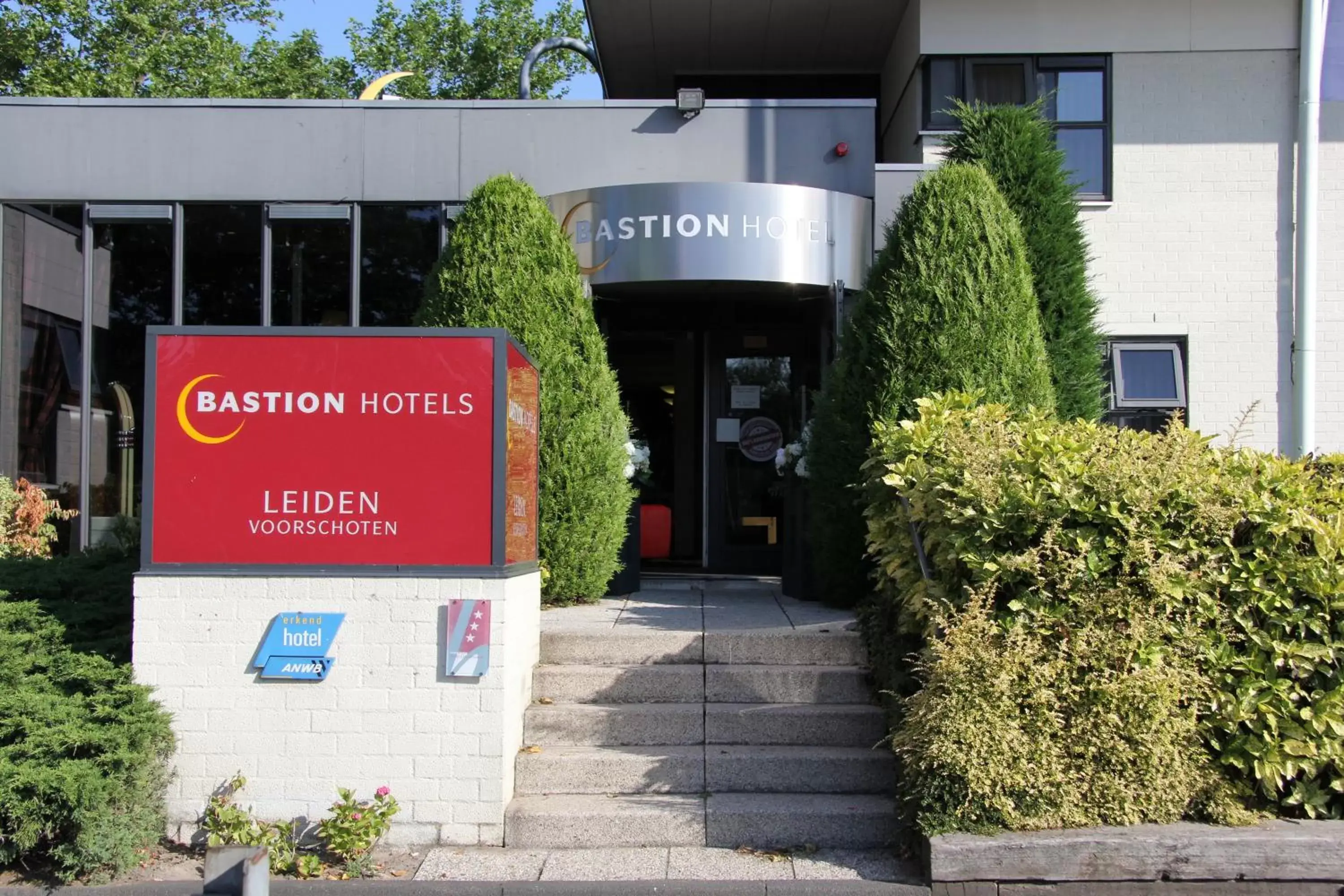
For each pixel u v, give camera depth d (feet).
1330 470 18.78
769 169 31.01
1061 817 15.46
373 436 17.16
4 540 27.43
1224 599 16.39
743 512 33.81
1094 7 33.22
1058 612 16.06
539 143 31.14
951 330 23.09
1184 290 32.65
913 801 15.98
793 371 33.99
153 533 16.99
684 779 17.72
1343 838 14.93
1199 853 14.88
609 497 25.18
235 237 31.45
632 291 29.84
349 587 16.96
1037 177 28.89
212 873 10.87
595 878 15.53
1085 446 17.24
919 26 33.78
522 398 19.40
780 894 14.98
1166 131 32.96
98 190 31.14
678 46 39.09
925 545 17.74
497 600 16.96
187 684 16.88
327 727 16.87
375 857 16.34
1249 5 32.78
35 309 31.55
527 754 17.99
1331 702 15.93
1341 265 32.40
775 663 20.07
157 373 17.13
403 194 31.12
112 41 64.44
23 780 14.67
